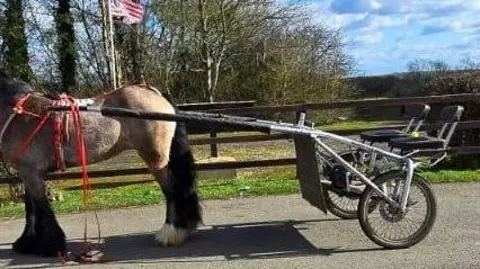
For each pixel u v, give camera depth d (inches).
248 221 292.8
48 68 903.1
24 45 752.3
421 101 381.1
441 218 279.1
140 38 1042.7
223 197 347.9
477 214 285.6
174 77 1093.8
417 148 235.3
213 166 380.5
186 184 256.5
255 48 1108.5
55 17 902.4
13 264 238.2
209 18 1061.1
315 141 234.2
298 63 1111.6
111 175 371.9
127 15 697.6
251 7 1072.8
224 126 250.2
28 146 241.0
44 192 247.6
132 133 251.1
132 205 338.0
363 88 1184.2
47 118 240.2
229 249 246.1
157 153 252.2
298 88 1110.4
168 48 1073.5
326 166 259.4
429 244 239.6
